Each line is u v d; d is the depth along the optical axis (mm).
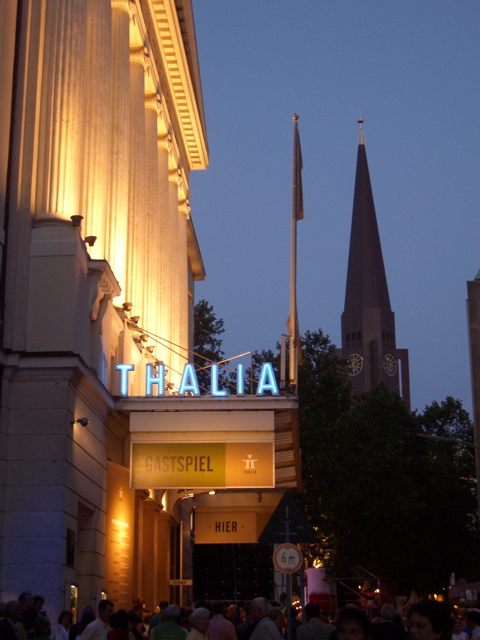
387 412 50000
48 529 17375
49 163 19688
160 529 31781
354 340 199000
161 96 34250
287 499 13672
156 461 21297
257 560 59844
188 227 46375
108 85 23750
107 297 21641
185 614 15875
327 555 46656
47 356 18141
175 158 38750
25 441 17844
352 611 5613
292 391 21594
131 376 27125
